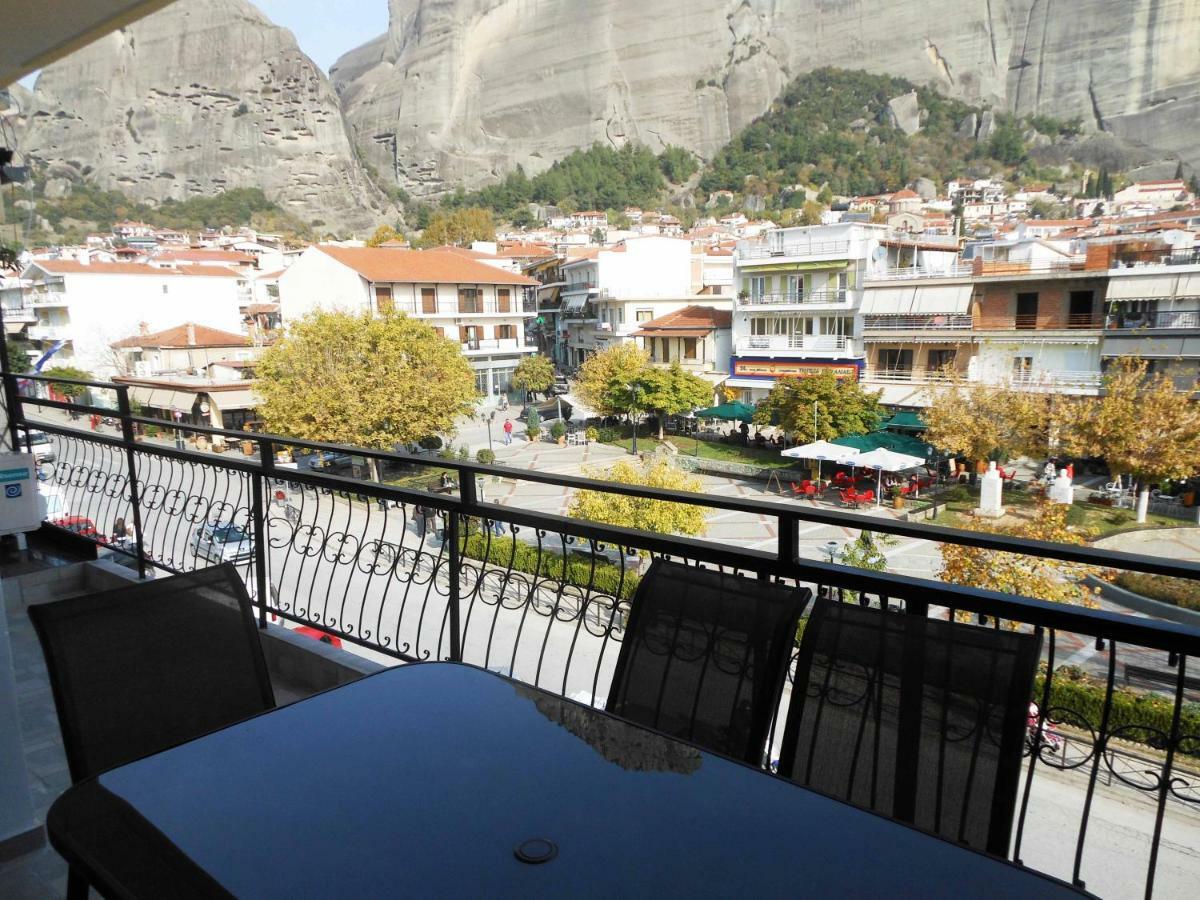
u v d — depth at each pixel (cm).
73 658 173
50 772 281
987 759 146
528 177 13575
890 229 3666
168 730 184
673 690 188
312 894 112
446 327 4338
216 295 5175
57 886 216
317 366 2978
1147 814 538
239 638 201
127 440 437
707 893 110
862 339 3478
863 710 162
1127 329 2703
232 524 396
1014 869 114
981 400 2652
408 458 301
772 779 140
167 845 124
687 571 194
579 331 5534
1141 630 157
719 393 4031
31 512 345
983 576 1016
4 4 263
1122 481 2256
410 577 318
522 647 968
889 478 2700
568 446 3812
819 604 173
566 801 134
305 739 157
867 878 113
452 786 139
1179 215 3506
